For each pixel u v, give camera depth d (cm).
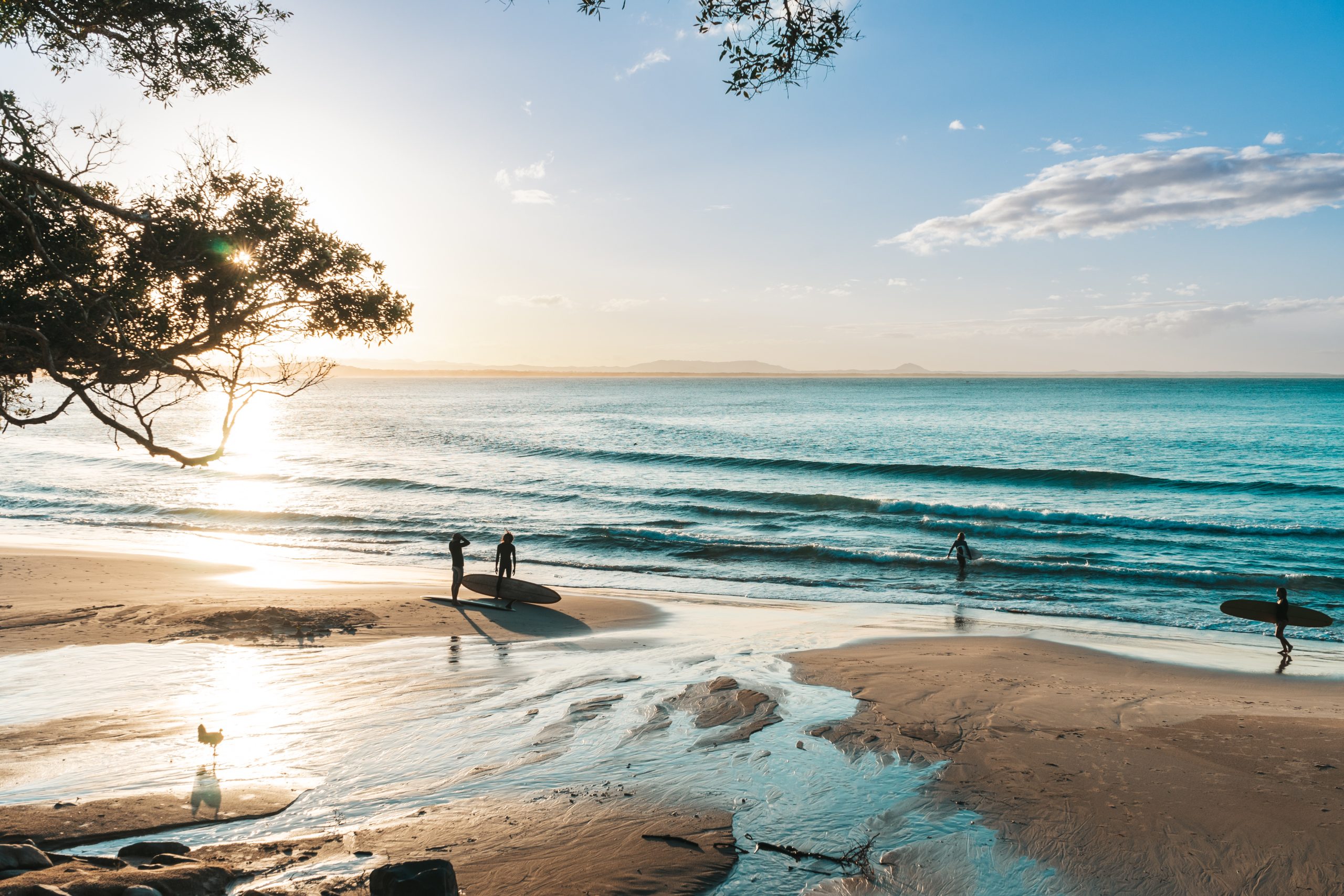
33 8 679
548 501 3653
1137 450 5700
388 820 689
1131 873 619
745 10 663
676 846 641
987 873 616
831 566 2442
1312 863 633
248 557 2519
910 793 764
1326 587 2106
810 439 6762
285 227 725
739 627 1675
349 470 4778
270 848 620
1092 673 1322
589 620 1711
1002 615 1872
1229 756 881
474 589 1881
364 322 775
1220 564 2417
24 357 674
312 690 1111
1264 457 5241
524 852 623
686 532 2983
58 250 677
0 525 3089
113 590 1864
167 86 796
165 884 500
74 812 689
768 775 804
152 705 1033
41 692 1084
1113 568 2319
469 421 9656
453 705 1041
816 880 598
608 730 939
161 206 713
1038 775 816
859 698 1104
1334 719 1048
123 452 5756
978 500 3647
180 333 752
